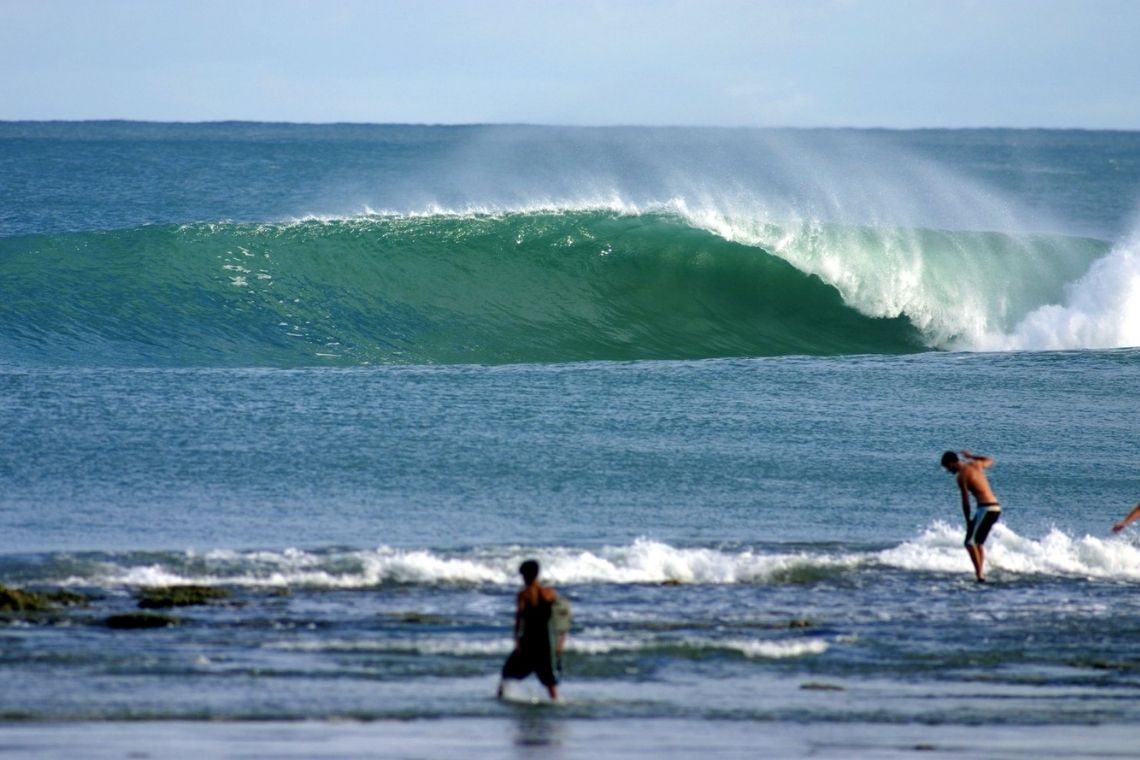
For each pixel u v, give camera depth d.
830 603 53.06
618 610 51.00
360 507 64.56
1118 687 42.81
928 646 47.34
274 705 38.09
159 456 71.75
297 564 54.91
